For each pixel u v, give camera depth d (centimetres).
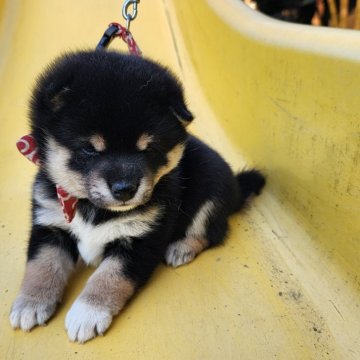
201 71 78
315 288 38
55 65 38
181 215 43
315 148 41
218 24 67
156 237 39
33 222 40
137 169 34
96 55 38
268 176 52
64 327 35
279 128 48
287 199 48
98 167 34
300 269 41
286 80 45
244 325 35
